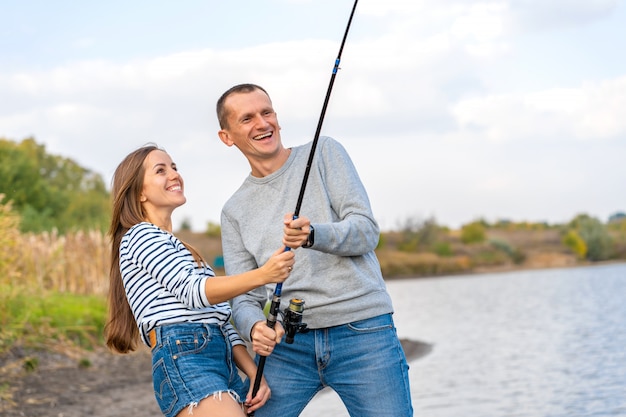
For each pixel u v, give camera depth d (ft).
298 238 11.93
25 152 127.85
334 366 13.20
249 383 13.28
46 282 47.83
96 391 27.71
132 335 12.76
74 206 127.54
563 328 46.11
